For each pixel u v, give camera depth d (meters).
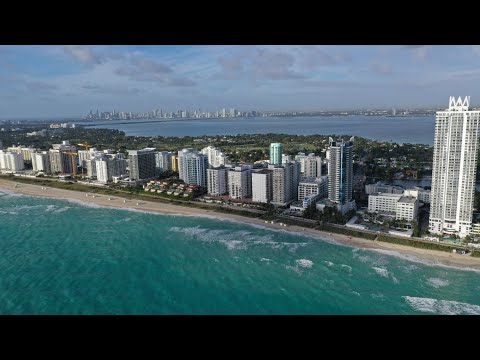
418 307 168.50
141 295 180.75
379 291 183.00
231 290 185.38
